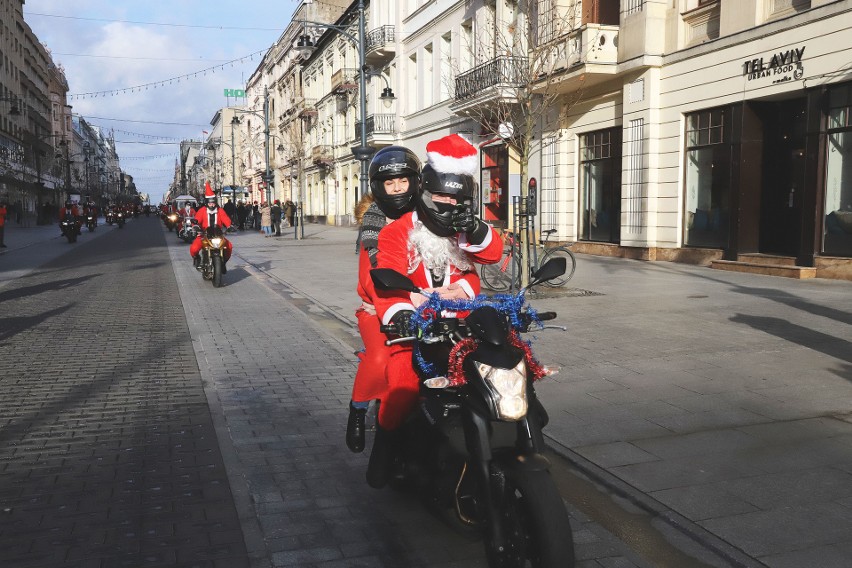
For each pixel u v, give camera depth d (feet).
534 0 61.67
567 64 60.80
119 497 13.01
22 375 21.93
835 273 42.91
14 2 217.77
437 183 10.11
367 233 11.52
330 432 16.71
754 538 11.14
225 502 12.84
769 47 46.83
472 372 9.36
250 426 17.11
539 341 25.50
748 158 49.60
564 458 14.76
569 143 69.97
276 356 24.61
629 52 57.52
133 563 10.59
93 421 17.47
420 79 99.91
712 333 26.50
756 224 50.31
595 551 11.09
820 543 10.94
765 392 18.88
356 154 79.41
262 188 256.52
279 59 220.84
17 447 15.60
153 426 17.11
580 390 19.35
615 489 13.19
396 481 12.19
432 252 10.47
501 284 40.57
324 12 166.20
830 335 25.76
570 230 70.85
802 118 47.11
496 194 80.94
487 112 71.97
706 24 52.85
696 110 53.26
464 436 9.59
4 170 184.34
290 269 56.24
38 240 105.91
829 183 43.73
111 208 186.39
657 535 11.57
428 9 95.04
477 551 11.09
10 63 212.43
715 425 16.40
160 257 70.95
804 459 14.32
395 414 10.95
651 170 57.11
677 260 55.36
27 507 12.53
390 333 10.19
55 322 31.68
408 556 10.94
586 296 36.58
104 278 50.60
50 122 290.97
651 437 15.71
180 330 29.76
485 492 9.32
